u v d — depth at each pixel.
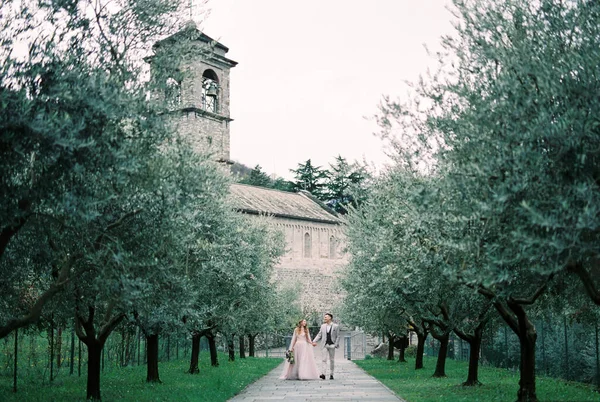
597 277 13.43
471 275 11.03
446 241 11.83
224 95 61.22
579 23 11.07
